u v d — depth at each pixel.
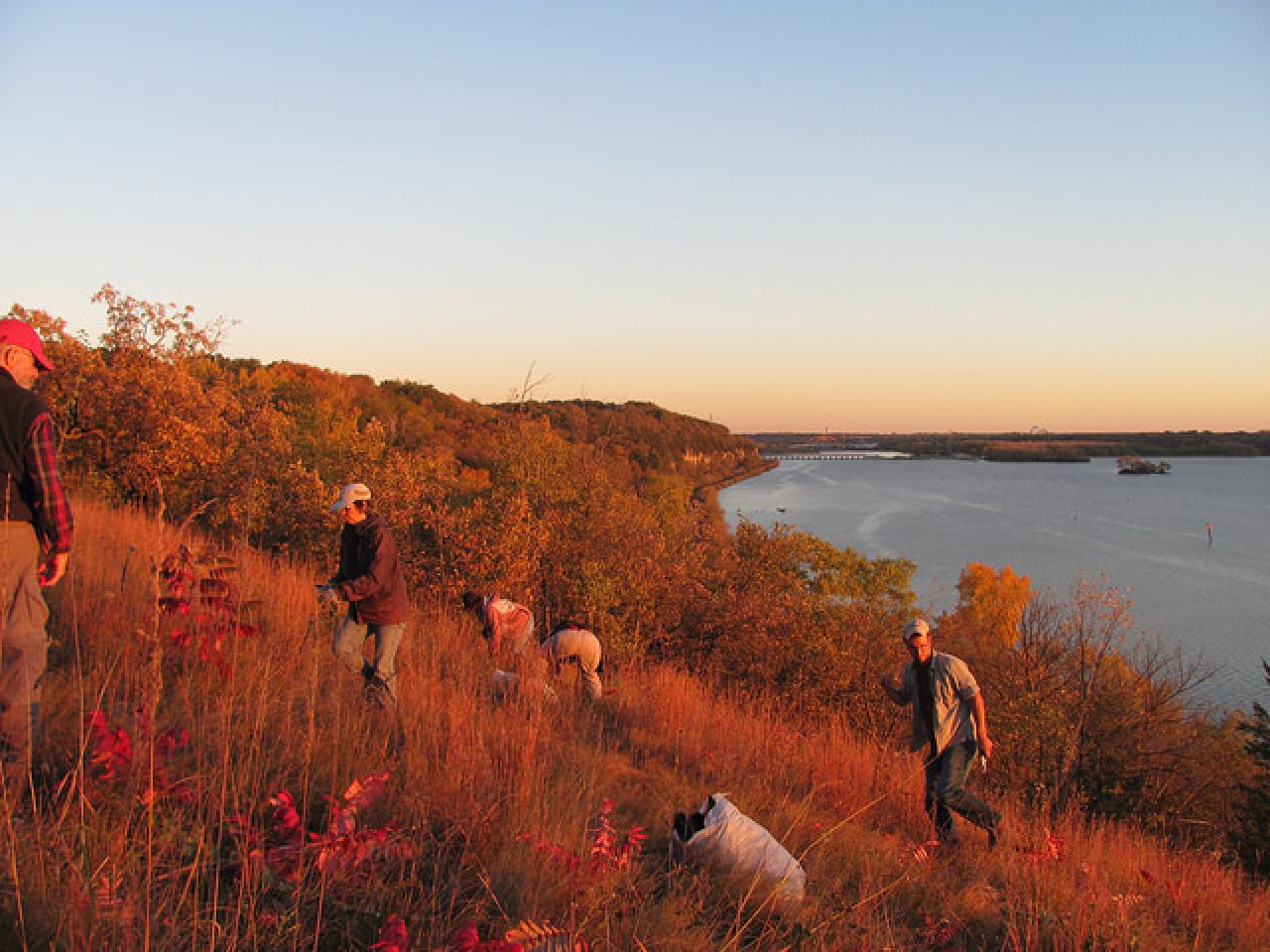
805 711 15.26
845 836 5.08
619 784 5.18
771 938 3.57
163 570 5.09
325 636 6.20
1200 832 14.95
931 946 3.96
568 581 15.11
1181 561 94.75
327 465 17.66
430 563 13.41
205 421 14.66
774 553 18.45
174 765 3.59
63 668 4.45
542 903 3.22
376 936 2.78
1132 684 17.06
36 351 3.46
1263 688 45.12
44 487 3.27
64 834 2.81
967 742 5.62
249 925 2.63
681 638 16.23
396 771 4.17
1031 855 4.85
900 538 106.56
